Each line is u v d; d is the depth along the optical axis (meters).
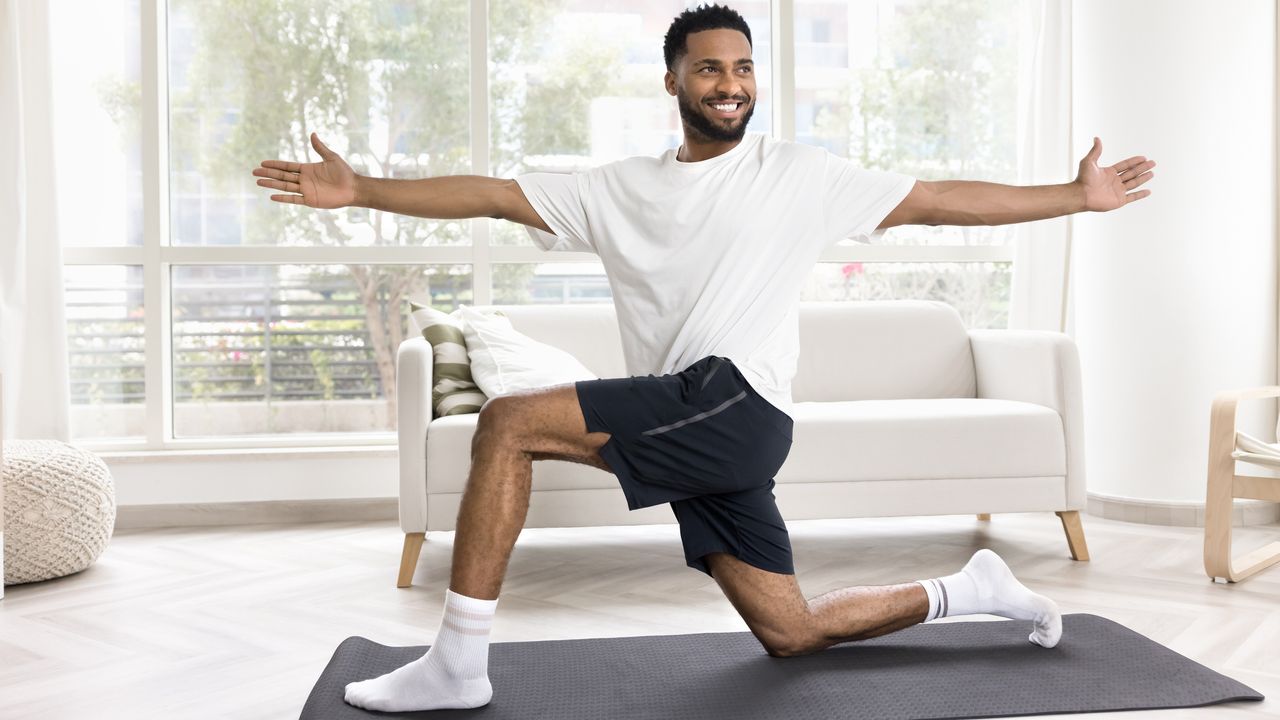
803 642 2.26
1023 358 3.64
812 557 3.45
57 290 4.03
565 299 4.49
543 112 4.48
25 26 4.00
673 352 2.08
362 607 2.87
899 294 4.66
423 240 4.40
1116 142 3.99
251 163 4.34
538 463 3.22
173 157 4.32
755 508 2.17
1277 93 3.93
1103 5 4.01
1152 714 1.98
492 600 1.99
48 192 4.02
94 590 3.09
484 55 4.40
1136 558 3.37
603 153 4.51
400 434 3.14
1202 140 3.86
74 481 3.25
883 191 2.15
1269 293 3.93
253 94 4.34
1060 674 2.19
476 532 1.96
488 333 3.61
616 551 3.56
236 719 2.03
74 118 4.27
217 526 4.13
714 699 2.07
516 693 2.11
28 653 2.47
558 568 3.31
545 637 2.55
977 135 4.67
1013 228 4.67
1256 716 1.96
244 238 4.35
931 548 3.57
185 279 4.35
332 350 4.40
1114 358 4.02
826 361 4.04
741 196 2.10
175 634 2.61
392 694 2.00
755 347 2.07
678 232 2.10
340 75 4.38
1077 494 3.37
